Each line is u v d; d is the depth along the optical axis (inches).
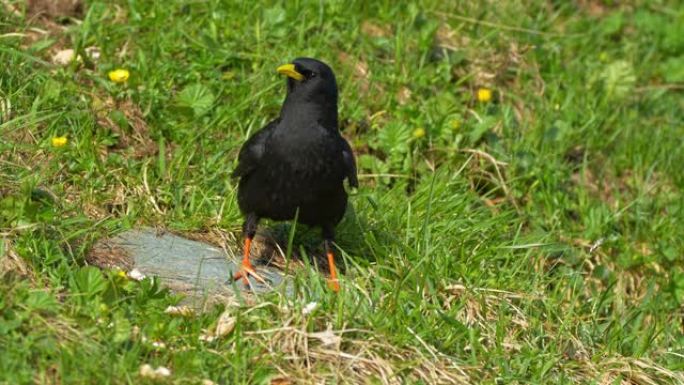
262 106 518.6
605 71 629.0
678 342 461.7
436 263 436.1
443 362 376.2
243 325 367.2
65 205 421.7
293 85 401.7
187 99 499.5
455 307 408.2
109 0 551.5
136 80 500.7
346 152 416.5
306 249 453.4
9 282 358.6
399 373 364.2
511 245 478.6
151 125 493.4
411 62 572.7
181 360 340.8
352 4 589.6
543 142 563.5
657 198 568.4
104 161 460.8
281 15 561.3
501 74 599.5
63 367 326.6
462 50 594.9
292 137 399.5
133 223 430.6
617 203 560.7
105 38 524.4
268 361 354.9
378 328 375.2
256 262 433.4
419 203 484.4
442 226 472.1
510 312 425.4
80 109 477.4
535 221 524.4
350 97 542.3
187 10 557.6
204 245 433.1
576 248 524.1
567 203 542.3
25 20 525.3
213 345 357.7
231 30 551.5
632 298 514.0
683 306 505.7
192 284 400.2
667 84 685.9
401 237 458.0
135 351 338.3
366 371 361.7
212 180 469.4
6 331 337.7
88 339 342.3
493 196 539.2
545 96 604.4
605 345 433.4
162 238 428.5
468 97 574.6
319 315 377.4
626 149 594.9
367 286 414.9
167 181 460.1
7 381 318.7
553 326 430.3
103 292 362.9
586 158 573.6
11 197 392.2
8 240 377.7
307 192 404.8
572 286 474.0
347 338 370.3
